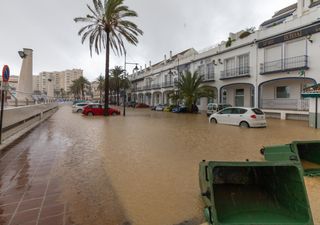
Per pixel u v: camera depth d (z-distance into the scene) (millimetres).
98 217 3521
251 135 11766
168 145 9031
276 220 2824
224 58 29812
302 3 27766
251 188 3518
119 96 70875
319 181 4992
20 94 18844
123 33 26297
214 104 26406
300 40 20656
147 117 24891
